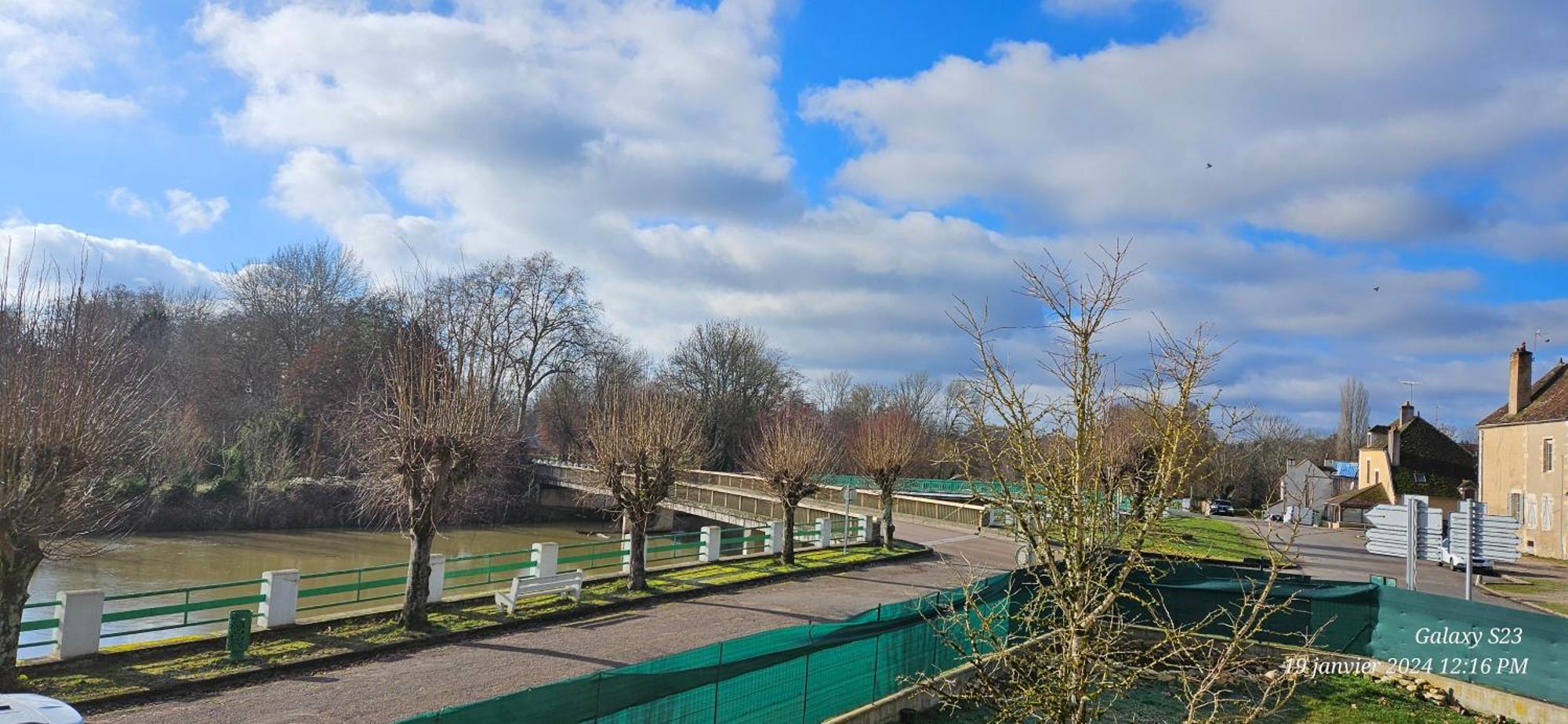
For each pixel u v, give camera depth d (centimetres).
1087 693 868
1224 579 2256
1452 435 8950
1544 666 1711
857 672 1473
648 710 1101
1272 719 1684
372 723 1458
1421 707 1795
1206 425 1055
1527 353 5188
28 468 1557
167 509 4806
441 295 6269
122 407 1833
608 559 4047
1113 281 1149
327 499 5447
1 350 1606
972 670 1719
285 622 1994
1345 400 10831
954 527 4800
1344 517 6912
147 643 1773
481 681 1731
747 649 1277
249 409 6234
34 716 999
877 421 6306
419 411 2217
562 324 6825
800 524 4156
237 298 6850
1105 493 923
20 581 1530
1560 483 4675
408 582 2108
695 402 6619
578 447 7081
